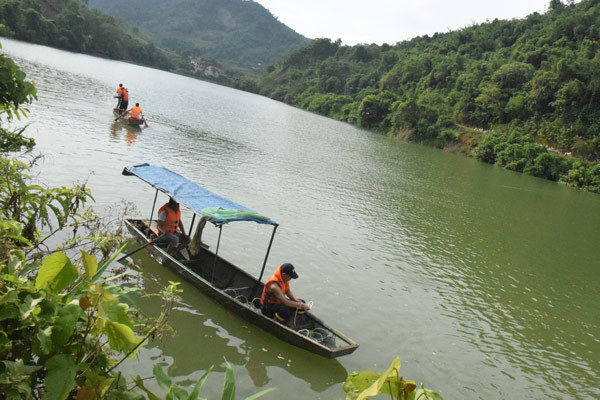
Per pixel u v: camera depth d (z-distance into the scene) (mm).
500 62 70750
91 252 8109
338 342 7801
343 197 19297
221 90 105250
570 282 14180
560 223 22750
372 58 133500
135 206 12320
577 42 71750
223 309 8523
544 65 63625
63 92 30922
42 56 57938
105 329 3443
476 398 7516
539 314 11336
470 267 13711
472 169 39875
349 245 13359
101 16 123188
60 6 110812
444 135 57312
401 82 87625
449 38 100500
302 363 7465
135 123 25109
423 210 19781
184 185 10016
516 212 23391
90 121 23125
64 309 3463
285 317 8102
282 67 153125
